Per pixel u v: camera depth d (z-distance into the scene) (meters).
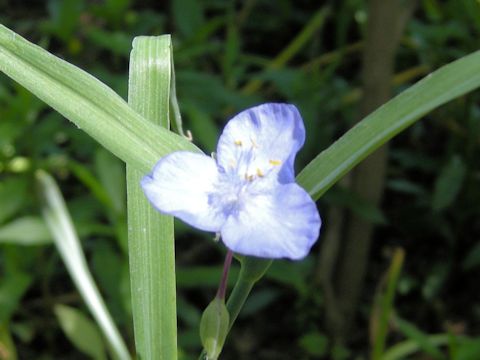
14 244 0.38
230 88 0.48
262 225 0.15
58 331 0.42
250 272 0.17
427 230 0.46
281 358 0.42
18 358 0.41
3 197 0.37
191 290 0.44
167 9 0.58
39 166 0.39
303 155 0.41
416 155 0.46
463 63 0.18
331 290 0.42
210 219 0.15
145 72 0.19
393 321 0.39
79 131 0.41
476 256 0.41
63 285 0.44
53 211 0.35
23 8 0.59
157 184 0.15
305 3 0.57
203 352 0.18
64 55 0.53
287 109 0.16
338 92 0.46
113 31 0.51
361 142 0.18
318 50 0.53
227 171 0.16
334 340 0.43
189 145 0.17
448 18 0.48
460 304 0.44
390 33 0.37
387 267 0.46
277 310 0.44
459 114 0.45
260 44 0.56
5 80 0.44
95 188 0.37
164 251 0.18
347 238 0.42
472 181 0.44
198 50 0.47
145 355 0.18
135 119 0.17
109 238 0.43
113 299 0.37
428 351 0.36
